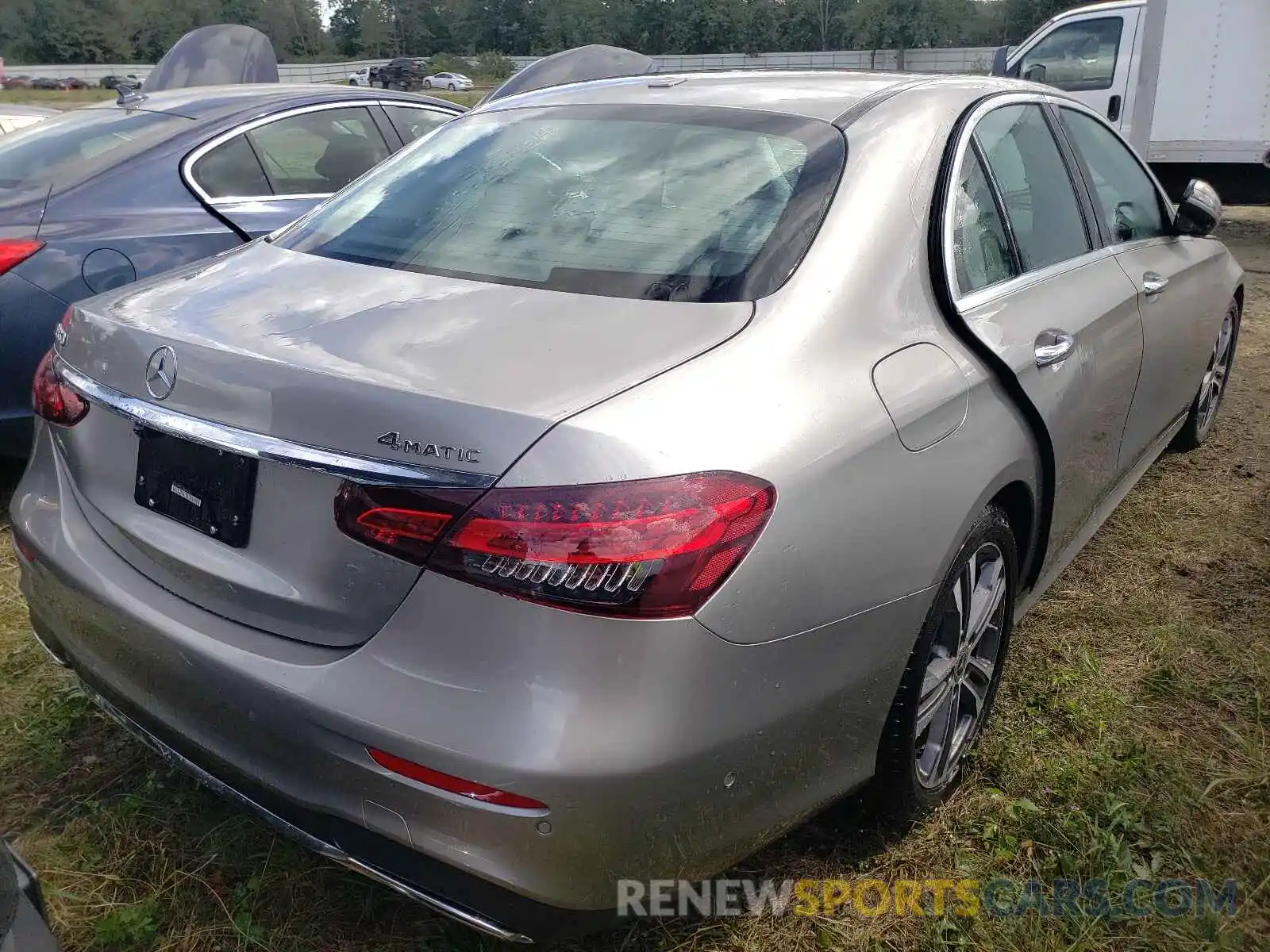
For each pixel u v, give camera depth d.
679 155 2.25
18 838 2.16
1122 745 2.51
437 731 1.49
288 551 1.67
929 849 2.19
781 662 1.64
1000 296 2.36
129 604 1.85
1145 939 1.98
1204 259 3.76
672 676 1.50
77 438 2.05
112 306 2.06
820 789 1.84
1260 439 4.56
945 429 1.99
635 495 1.48
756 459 1.60
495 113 2.70
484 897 1.56
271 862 2.12
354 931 1.96
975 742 2.43
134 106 4.41
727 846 1.68
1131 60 9.70
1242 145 9.43
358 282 2.03
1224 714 2.65
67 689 2.66
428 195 2.36
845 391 1.80
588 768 1.46
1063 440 2.50
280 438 1.63
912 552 1.86
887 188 2.14
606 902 1.57
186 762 1.87
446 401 1.53
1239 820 2.29
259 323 1.85
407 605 1.54
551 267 1.99
